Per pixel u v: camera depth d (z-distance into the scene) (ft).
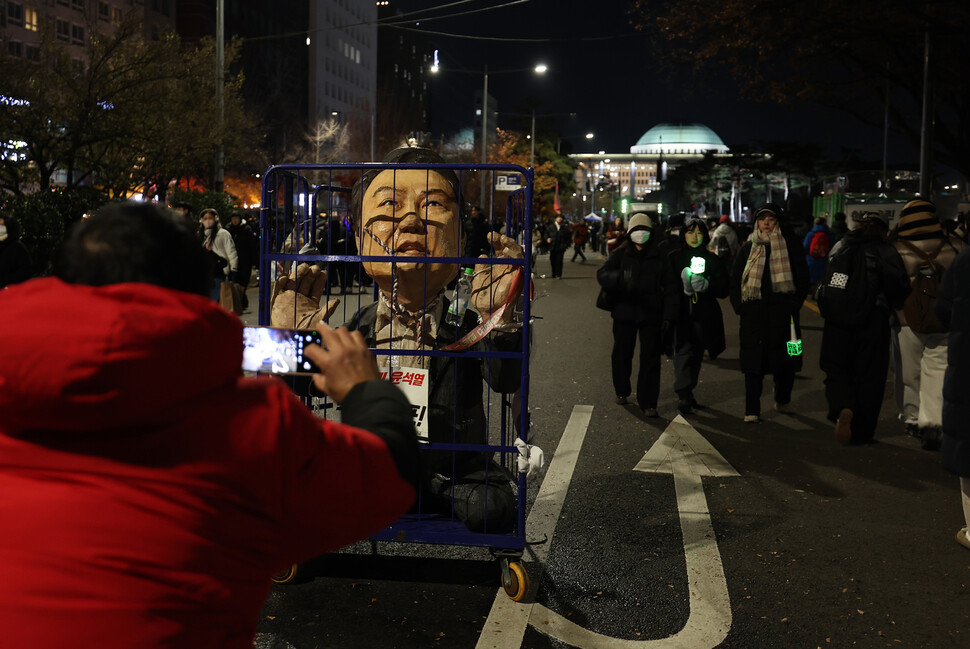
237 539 4.58
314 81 314.55
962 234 62.54
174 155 73.20
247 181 180.14
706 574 14.16
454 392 13.01
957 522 16.90
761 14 70.44
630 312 26.40
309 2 313.32
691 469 20.33
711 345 26.43
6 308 4.26
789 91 87.86
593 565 14.52
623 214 189.06
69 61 66.95
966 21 74.08
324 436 4.83
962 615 12.80
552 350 39.24
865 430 23.02
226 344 4.54
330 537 4.97
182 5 235.61
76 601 4.17
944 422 15.43
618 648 11.63
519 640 11.81
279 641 11.74
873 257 22.30
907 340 23.06
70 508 4.26
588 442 22.72
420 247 13.25
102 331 4.10
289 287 13.41
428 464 12.72
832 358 22.89
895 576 14.20
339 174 121.49
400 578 13.92
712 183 317.42
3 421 4.29
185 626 4.35
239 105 81.66
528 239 12.66
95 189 68.39
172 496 4.40
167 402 4.34
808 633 12.16
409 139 14.07
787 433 24.06
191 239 4.90
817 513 17.34
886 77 84.33
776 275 24.68
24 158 68.18
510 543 12.69
